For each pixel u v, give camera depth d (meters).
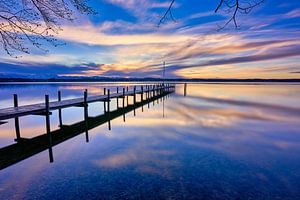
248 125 11.14
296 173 5.28
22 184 4.73
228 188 4.53
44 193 4.36
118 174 5.19
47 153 6.76
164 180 4.87
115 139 8.43
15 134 9.59
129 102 24.34
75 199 4.13
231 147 7.32
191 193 4.33
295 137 8.72
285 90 49.78
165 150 7.00
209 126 10.85
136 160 6.12
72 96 28.61
